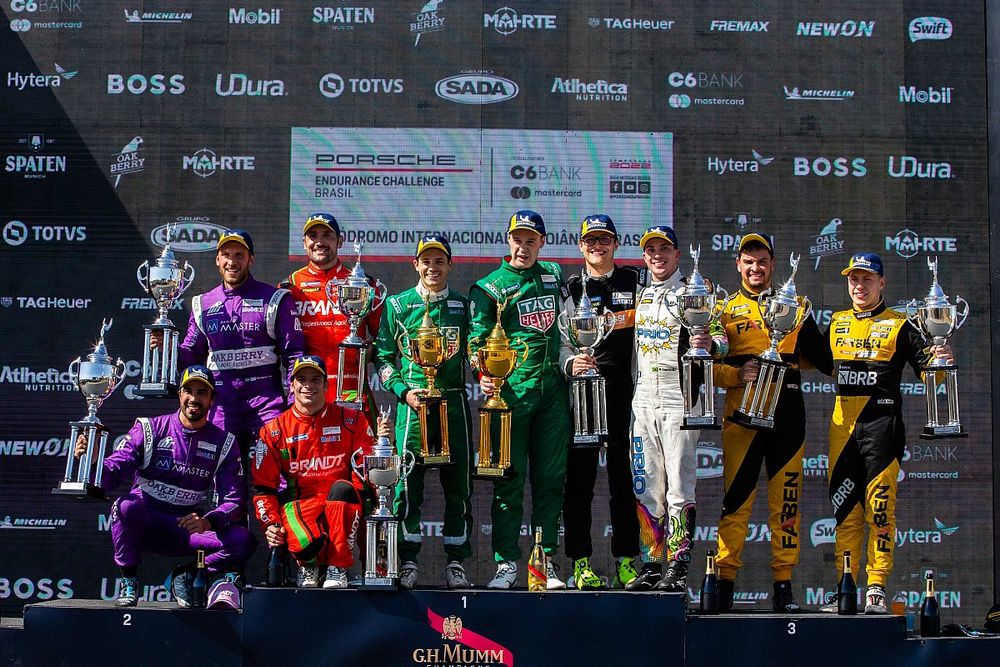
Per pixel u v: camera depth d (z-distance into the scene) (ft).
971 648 49.01
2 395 63.16
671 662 48.55
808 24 65.62
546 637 48.70
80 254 64.08
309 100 64.80
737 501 55.01
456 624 48.78
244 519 54.70
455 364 54.95
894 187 64.90
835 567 63.21
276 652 48.78
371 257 64.23
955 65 64.90
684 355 51.80
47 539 62.44
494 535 54.13
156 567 62.69
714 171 64.75
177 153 64.64
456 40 65.21
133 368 63.72
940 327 54.03
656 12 65.41
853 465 55.47
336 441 52.75
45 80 64.75
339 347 53.57
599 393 53.06
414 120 64.80
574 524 54.95
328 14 65.26
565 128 64.75
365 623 48.91
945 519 63.10
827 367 55.83
